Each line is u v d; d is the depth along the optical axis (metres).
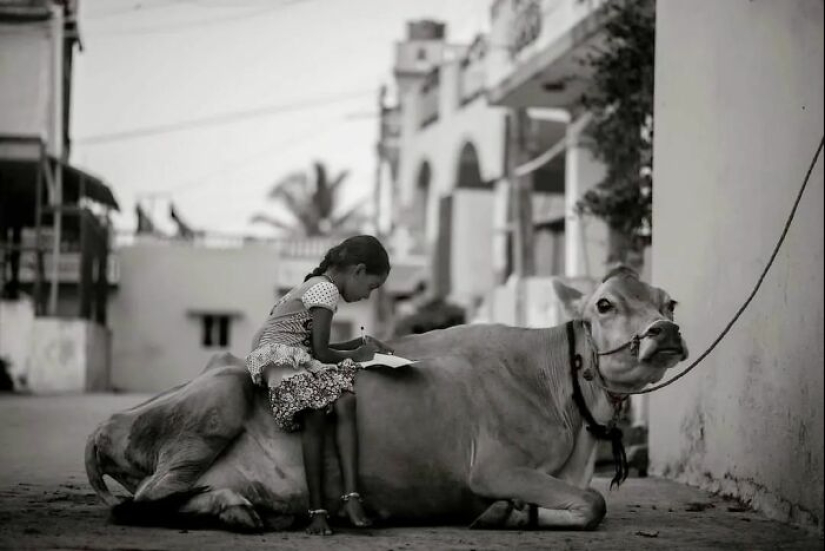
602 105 15.05
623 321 6.37
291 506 6.29
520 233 26.06
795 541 6.29
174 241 39.75
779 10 7.37
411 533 6.27
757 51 7.78
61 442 12.27
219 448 6.32
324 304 6.25
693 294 9.07
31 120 27.55
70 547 5.59
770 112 7.52
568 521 6.52
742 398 7.98
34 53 27.59
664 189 9.83
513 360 6.74
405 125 37.62
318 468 6.16
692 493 8.51
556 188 30.17
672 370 9.61
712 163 8.67
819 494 6.60
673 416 9.51
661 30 10.01
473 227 32.97
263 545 5.71
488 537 6.16
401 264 38.47
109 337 35.09
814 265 6.70
